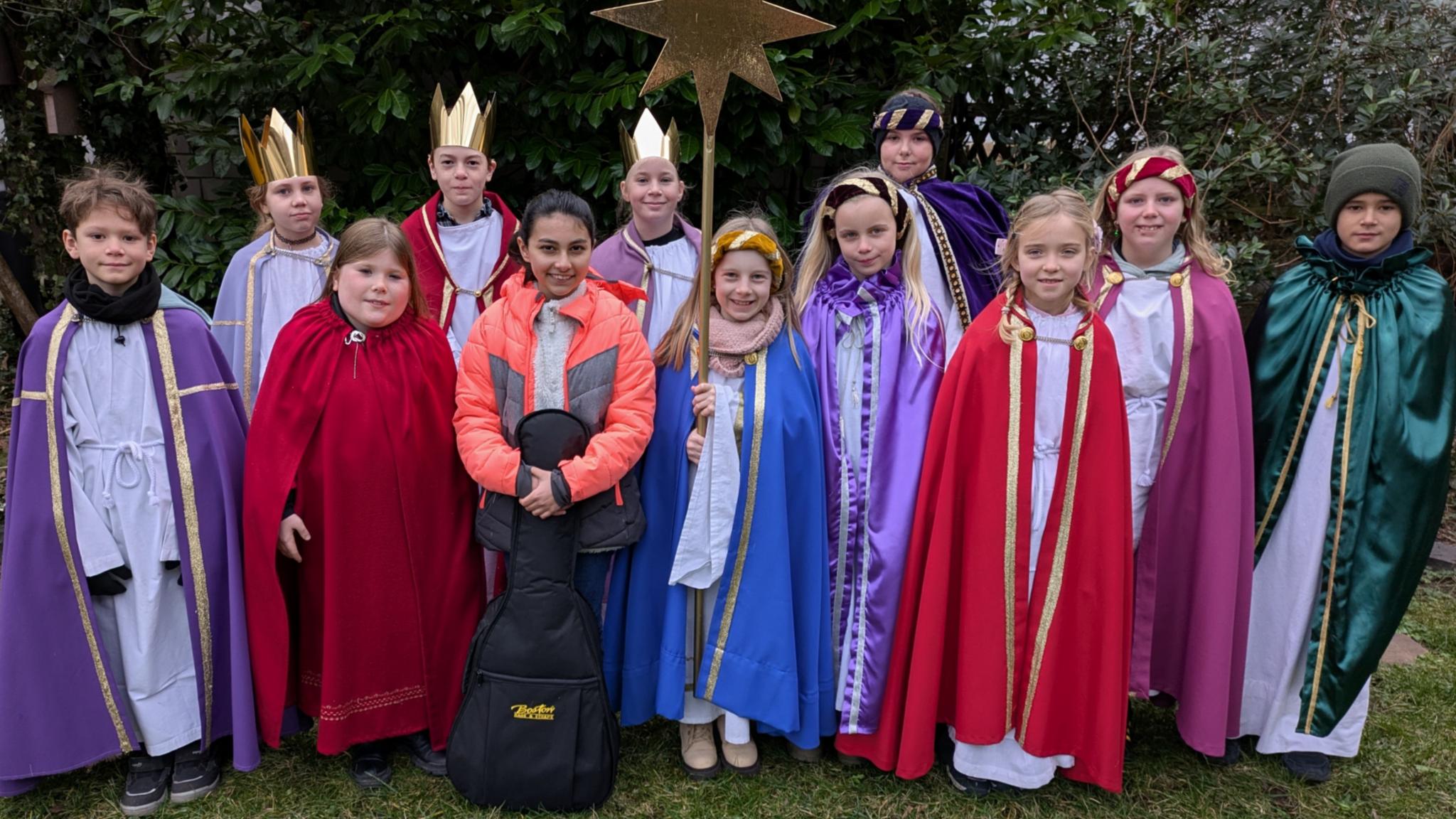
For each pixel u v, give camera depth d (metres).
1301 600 2.77
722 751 2.85
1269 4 5.24
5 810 2.54
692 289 2.72
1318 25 5.09
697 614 2.68
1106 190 2.83
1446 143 4.97
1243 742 3.01
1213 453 2.66
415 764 2.77
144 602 2.51
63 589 2.46
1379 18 5.02
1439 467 2.64
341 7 4.62
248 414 3.38
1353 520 2.69
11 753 2.42
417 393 2.61
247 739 2.58
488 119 3.41
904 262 2.80
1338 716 2.74
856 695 2.71
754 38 2.45
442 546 2.69
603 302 2.60
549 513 2.45
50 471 2.44
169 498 2.54
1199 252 2.78
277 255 3.41
